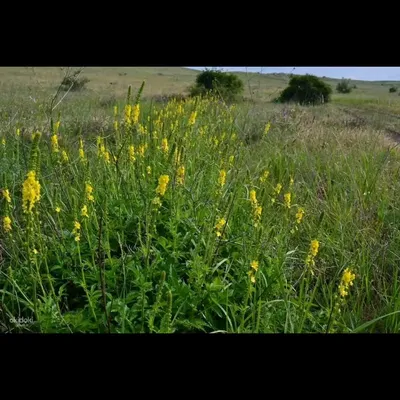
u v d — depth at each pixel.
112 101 8.49
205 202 3.66
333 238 3.81
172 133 4.19
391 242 3.68
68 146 4.78
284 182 4.66
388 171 5.41
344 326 2.73
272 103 9.76
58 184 3.61
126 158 3.96
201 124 5.45
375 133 7.37
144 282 2.72
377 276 3.36
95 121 6.59
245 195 3.96
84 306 2.76
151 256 3.07
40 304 2.54
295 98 11.46
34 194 2.29
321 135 7.07
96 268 2.88
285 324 2.63
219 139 4.83
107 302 2.70
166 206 3.75
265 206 3.62
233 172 4.08
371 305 3.17
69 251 3.06
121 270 2.96
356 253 3.59
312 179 5.16
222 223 2.93
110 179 3.75
